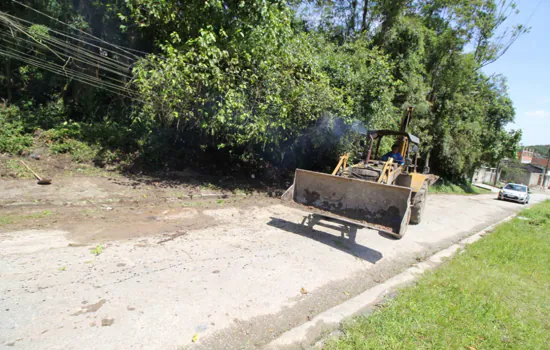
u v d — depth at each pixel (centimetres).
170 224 577
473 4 1706
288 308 340
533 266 563
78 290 323
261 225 637
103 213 601
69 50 1024
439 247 662
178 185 923
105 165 964
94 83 1134
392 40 1354
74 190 728
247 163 1240
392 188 495
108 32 1145
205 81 752
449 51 1772
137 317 288
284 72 862
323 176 562
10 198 617
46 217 542
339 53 1095
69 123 1101
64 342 246
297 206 561
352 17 1580
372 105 1011
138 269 384
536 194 3541
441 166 2198
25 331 254
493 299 395
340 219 514
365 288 416
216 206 756
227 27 837
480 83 2234
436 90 1814
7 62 1106
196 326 287
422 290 402
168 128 1033
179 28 845
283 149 1152
